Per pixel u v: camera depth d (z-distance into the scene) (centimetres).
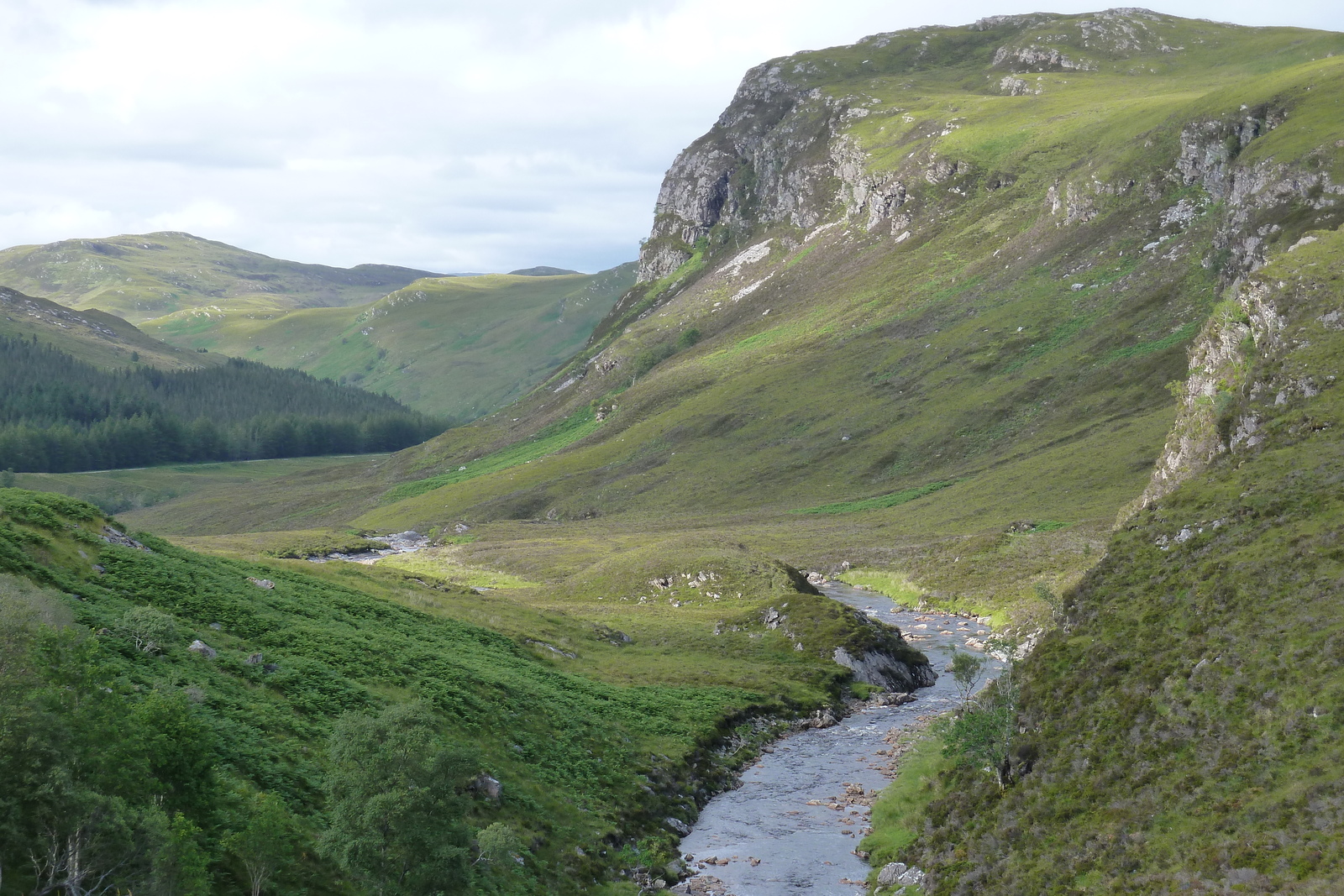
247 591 6625
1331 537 4466
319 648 5769
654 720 6600
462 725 5362
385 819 3328
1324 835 3038
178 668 4759
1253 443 6003
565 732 5906
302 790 4066
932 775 5338
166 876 2839
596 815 5047
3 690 2905
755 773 6244
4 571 5062
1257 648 4091
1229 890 3012
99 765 2986
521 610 9544
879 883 4306
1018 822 4041
